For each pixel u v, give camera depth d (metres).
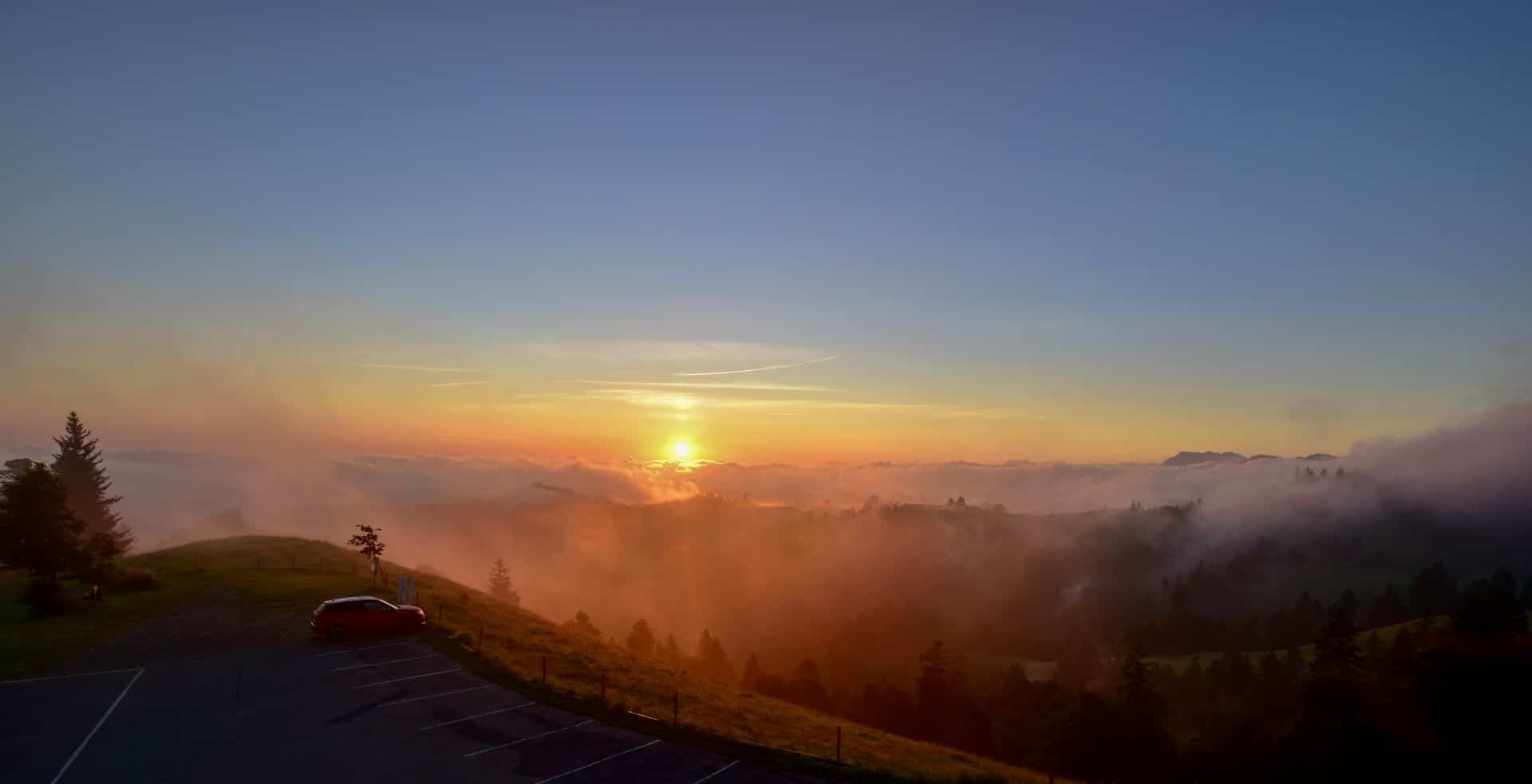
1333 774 59.19
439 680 32.81
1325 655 74.50
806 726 33.91
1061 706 85.94
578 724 28.02
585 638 48.47
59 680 32.44
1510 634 67.12
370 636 39.56
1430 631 74.62
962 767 30.41
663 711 30.59
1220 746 66.44
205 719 28.05
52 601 44.22
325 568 64.88
